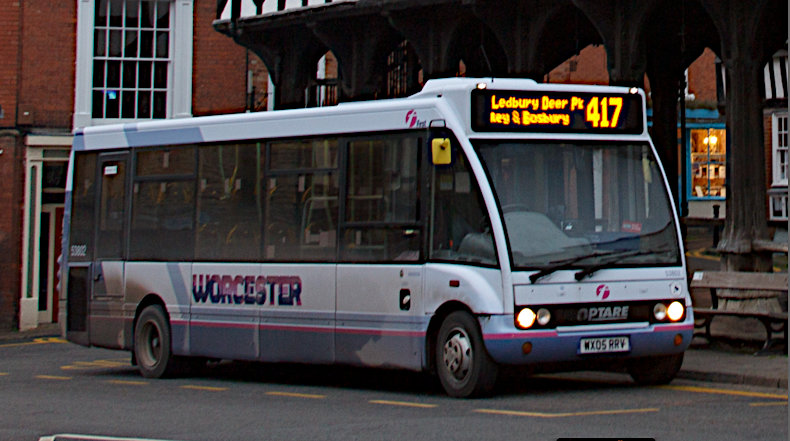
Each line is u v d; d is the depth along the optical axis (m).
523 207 14.80
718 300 20.84
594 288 14.78
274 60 30.81
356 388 17.16
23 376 21.06
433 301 15.16
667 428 11.77
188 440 11.85
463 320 14.79
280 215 17.44
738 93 20.31
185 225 19.09
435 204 15.27
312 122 17.08
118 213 20.44
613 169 15.35
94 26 35.59
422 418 12.99
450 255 15.08
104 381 19.42
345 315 16.31
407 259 15.54
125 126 20.45
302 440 11.62
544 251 14.66
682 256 15.47
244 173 18.09
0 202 34.97
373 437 11.62
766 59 23.23
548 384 16.56
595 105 15.42
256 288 17.69
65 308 21.39
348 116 16.56
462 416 13.07
